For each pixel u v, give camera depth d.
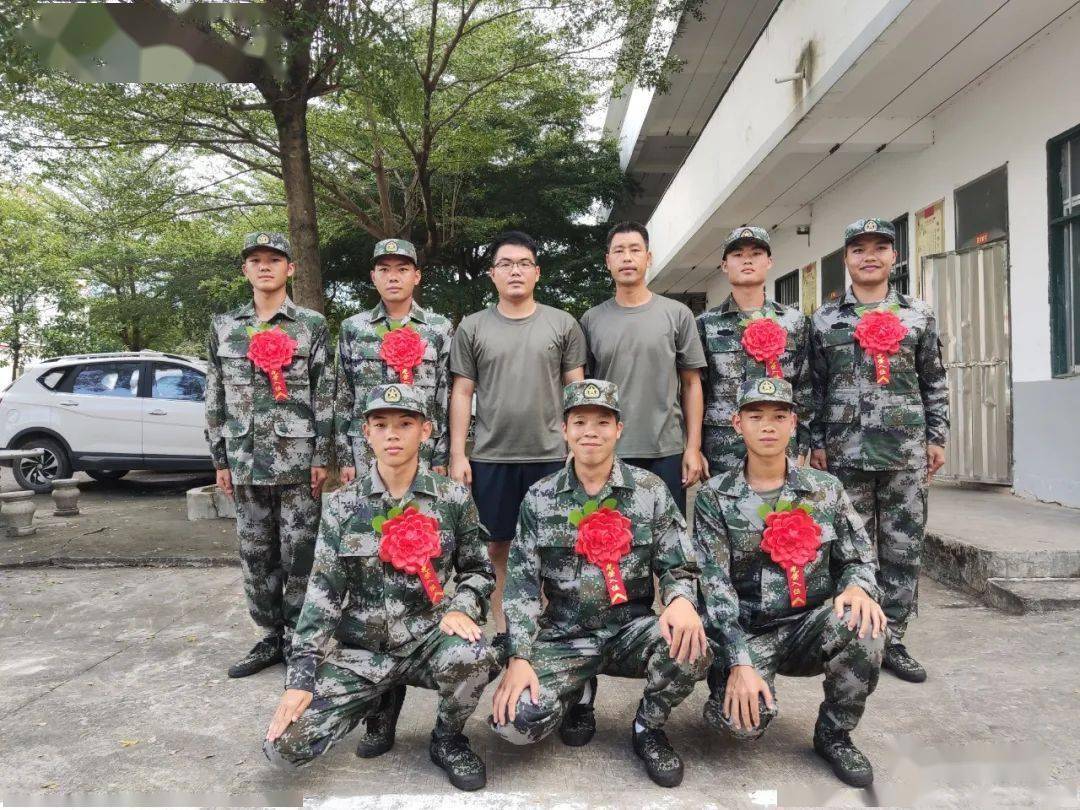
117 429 8.30
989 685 2.91
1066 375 5.11
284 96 6.96
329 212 11.82
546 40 8.63
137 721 2.76
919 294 6.79
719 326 3.47
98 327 17.98
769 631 2.53
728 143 8.10
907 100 6.23
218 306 14.54
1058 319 5.20
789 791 2.21
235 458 3.25
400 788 2.25
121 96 7.18
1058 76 5.09
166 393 8.44
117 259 15.20
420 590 2.47
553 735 2.60
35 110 7.05
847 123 6.66
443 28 9.49
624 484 2.52
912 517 3.21
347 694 2.29
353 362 3.46
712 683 2.50
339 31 5.82
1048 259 5.23
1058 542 4.16
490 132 11.07
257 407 3.26
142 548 5.50
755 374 3.37
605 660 2.50
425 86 8.25
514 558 2.56
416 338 3.42
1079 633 3.40
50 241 15.95
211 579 4.80
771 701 2.25
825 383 3.48
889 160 7.31
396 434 2.42
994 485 5.98
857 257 3.36
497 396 3.31
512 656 2.36
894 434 3.22
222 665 3.34
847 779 2.23
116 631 3.81
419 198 12.62
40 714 2.82
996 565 3.96
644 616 2.54
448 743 2.39
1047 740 2.47
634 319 3.32
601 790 2.22
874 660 2.23
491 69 9.53
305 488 3.32
